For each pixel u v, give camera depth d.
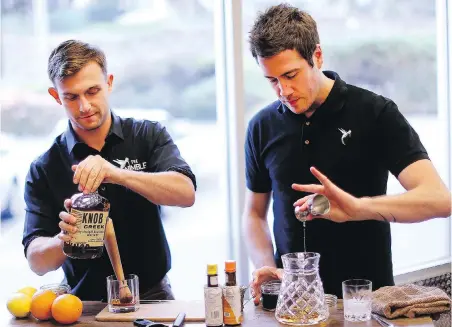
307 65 2.17
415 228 3.59
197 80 3.13
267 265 2.37
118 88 3.04
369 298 1.90
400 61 3.52
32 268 2.35
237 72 3.09
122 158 2.46
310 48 2.16
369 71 3.44
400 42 3.50
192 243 3.17
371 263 2.35
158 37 3.06
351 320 1.90
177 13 3.08
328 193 2.00
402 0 3.48
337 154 2.35
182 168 2.39
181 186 2.34
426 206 2.12
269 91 3.19
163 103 3.10
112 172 2.20
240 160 3.12
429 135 3.65
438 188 2.16
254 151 2.51
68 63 2.21
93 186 2.13
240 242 3.13
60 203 2.44
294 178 2.40
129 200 2.41
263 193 2.56
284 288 1.91
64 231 1.99
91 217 1.97
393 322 1.88
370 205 2.05
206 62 3.14
